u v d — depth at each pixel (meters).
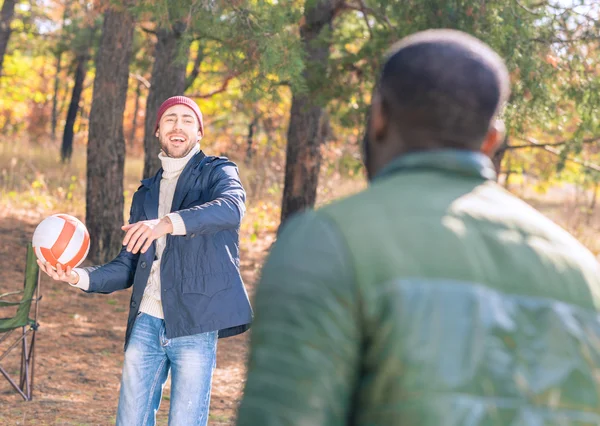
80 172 17.72
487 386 1.20
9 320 5.43
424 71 1.35
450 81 1.34
